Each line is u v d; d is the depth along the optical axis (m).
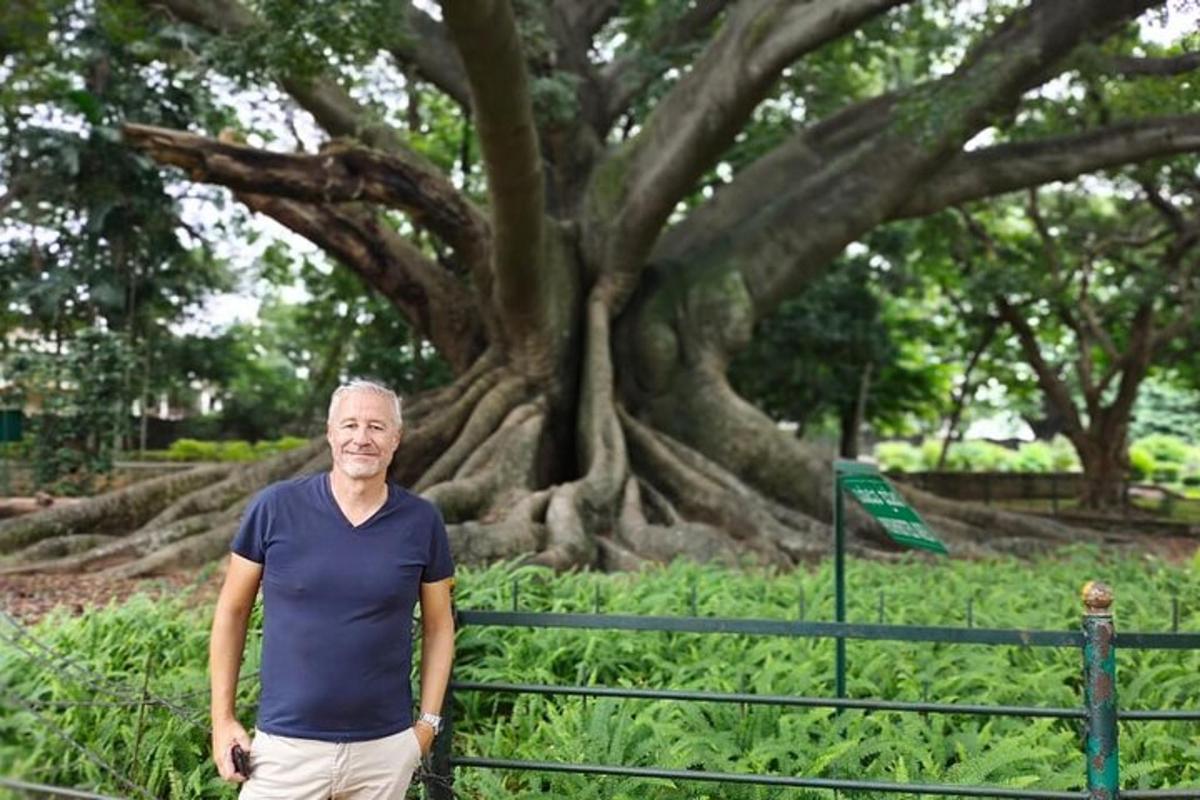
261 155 13.00
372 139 14.95
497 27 10.04
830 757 4.65
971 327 29.80
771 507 14.64
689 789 4.73
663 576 9.59
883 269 27.91
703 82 15.70
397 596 3.46
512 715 6.10
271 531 3.47
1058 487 29.62
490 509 12.92
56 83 15.81
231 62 12.70
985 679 6.14
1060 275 27.11
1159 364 29.86
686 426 16.12
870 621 8.24
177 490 13.59
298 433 34.12
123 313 20.42
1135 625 8.15
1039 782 4.63
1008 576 10.82
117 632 6.97
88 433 16.59
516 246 13.63
